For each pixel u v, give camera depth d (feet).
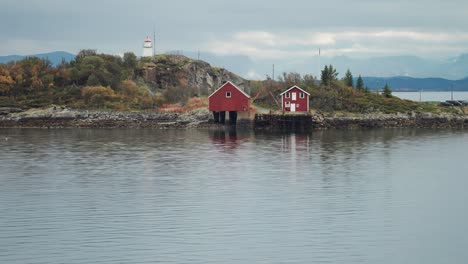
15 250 128.26
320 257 125.08
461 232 141.59
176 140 314.35
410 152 269.44
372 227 145.07
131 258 123.85
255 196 176.55
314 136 336.90
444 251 128.88
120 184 193.67
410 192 183.83
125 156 253.65
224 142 306.14
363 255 126.31
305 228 143.95
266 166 228.84
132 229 142.61
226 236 137.80
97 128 380.37
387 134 348.18
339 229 143.23
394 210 161.38
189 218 151.94
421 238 137.08
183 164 233.14
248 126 380.58
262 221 149.59
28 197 175.01
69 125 384.06
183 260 123.03
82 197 174.91
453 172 218.18
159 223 147.64
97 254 126.00
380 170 221.25
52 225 145.69
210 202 169.07
